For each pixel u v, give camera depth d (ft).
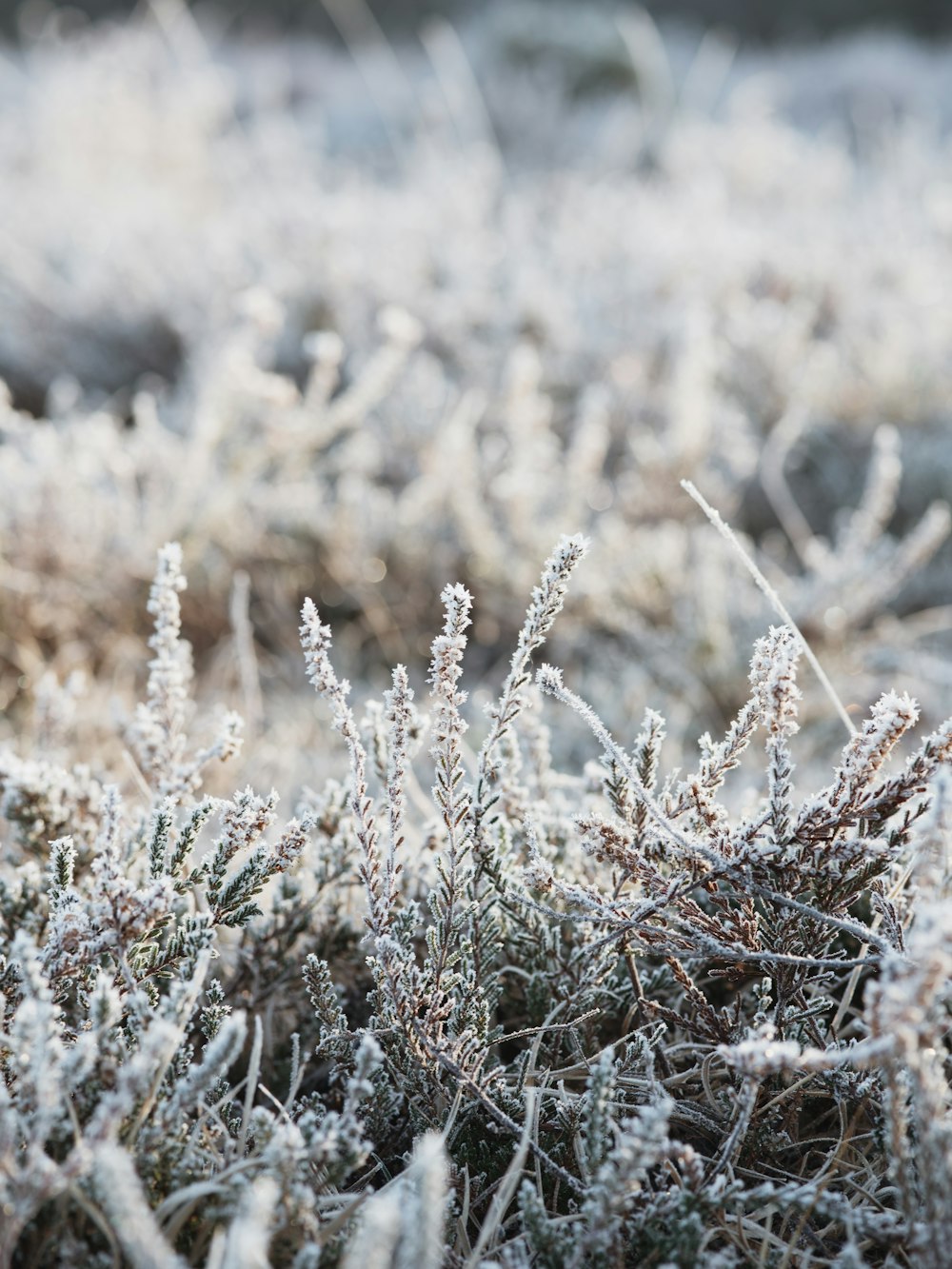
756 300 15.65
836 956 3.98
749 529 12.05
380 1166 3.76
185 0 53.83
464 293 14.40
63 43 34.81
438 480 10.05
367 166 26.68
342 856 4.63
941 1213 2.90
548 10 39.01
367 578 9.95
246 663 6.25
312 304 14.40
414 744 4.44
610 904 3.77
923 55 46.85
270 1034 4.59
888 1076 2.97
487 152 24.31
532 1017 4.34
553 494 10.48
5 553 8.89
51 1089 2.88
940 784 2.89
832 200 21.44
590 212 18.48
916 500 11.91
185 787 4.37
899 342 13.16
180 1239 3.25
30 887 4.38
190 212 20.31
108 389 14.66
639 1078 3.88
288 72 43.50
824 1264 3.54
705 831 3.88
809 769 7.62
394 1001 3.73
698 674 8.77
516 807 4.49
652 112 30.58
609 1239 3.03
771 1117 3.74
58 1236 3.12
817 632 8.96
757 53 51.42
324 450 12.12
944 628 9.55
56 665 8.72
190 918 3.84
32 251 16.28
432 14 54.13
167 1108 3.20
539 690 4.90
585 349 13.52
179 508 9.44
